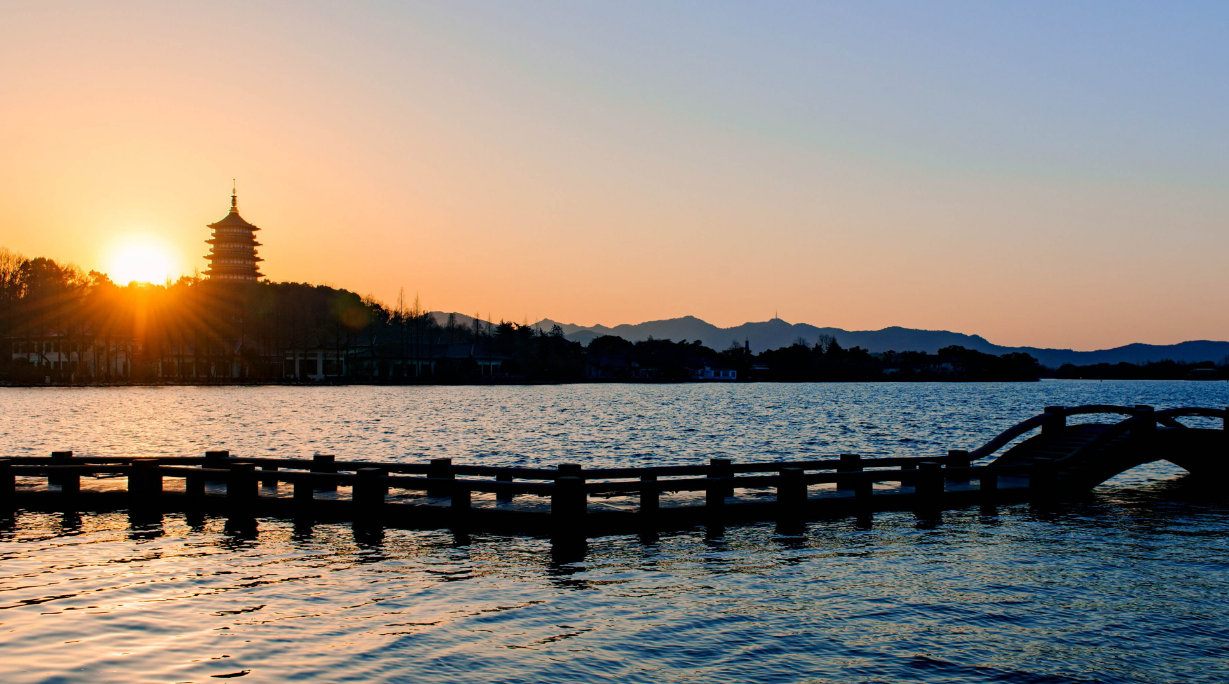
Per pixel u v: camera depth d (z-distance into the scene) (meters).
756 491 31.03
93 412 94.88
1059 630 15.73
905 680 13.34
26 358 169.50
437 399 143.00
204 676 12.91
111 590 17.66
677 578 19.11
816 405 137.00
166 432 67.94
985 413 114.19
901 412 115.19
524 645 14.53
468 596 17.50
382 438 62.53
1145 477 36.53
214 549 21.53
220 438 62.44
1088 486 30.17
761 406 130.50
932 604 17.25
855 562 20.73
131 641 14.41
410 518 24.22
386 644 14.47
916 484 27.34
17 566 19.66
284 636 14.80
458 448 54.22
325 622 15.64
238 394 150.38
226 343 196.38
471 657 13.92
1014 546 22.59
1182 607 17.22
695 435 67.88
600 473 25.31
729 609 16.77
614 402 140.25
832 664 13.93
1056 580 19.17
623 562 20.56
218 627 15.24
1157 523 25.81
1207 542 23.19
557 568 19.94
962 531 24.47
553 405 125.25
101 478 30.41
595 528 23.59
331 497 25.92
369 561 20.44
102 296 178.00
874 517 26.23
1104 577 19.45
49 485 27.72
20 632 14.78
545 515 23.52
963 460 31.08
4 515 25.64
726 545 22.47
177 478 30.58
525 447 55.16
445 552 21.42
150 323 183.25
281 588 17.97
